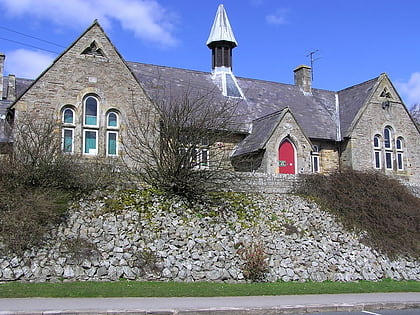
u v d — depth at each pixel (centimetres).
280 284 1666
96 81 2288
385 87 3284
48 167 1781
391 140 3244
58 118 2192
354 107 3294
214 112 2273
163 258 1648
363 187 2309
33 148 1817
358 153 3091
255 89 3334
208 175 2042
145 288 1433
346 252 1962
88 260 1545
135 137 2195
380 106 3238
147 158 2125
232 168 2195
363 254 1989
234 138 2856
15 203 1619
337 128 3250
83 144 2239
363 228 2123
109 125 2300
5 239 1506
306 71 3603
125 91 2331
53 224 1623
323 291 1574
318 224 2055
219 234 1817
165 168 2003
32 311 1059
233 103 3072
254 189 2197
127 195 1878
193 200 1967
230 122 2273
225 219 1908
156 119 2298
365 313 1276
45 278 1462
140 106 2341
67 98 2225
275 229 1933
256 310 1200
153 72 3055
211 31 3384
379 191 2306
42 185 1764
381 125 3216
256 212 2012
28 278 1447
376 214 2180
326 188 2280
